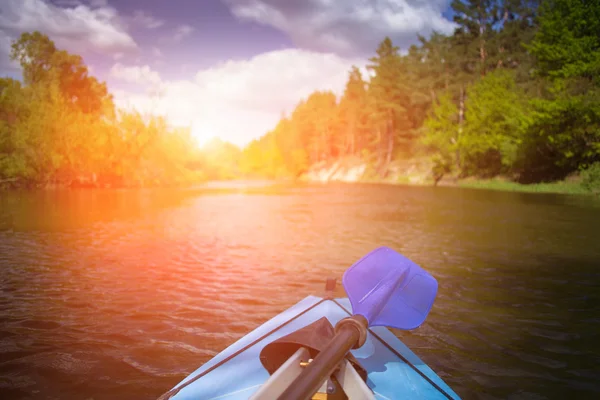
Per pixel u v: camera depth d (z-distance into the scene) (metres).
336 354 2.07
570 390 3.52
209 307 5.44
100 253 8.73
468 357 4.11
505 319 5.11
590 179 27.47
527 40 47.75
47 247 9.34
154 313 5.21
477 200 23.05
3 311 5.25
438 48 56.91
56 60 47.94
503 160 35.38
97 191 32.28
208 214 16.27
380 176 61.84
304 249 9.32
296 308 3.70
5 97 35.16
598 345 4.38
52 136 33.91
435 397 2.44
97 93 52.06
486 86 40.78
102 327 4.74
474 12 49.56
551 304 5.66
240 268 7.54
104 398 3.29
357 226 13.05
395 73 61.81
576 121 28.38
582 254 8.77
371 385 2.53
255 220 14.44
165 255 8.59
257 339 3.04
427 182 48.47
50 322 4.89
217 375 2.55
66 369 3.74
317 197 26.58
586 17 29.64
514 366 3.93
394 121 64.12
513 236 11.02
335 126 87.50
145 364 3.85
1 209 17.56
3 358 3.95
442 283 6.65
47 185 34.84
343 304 3.78
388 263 3.64
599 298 5.91
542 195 25.95
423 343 4.41
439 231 12.01
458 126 45.16
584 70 27.84
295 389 1.70
